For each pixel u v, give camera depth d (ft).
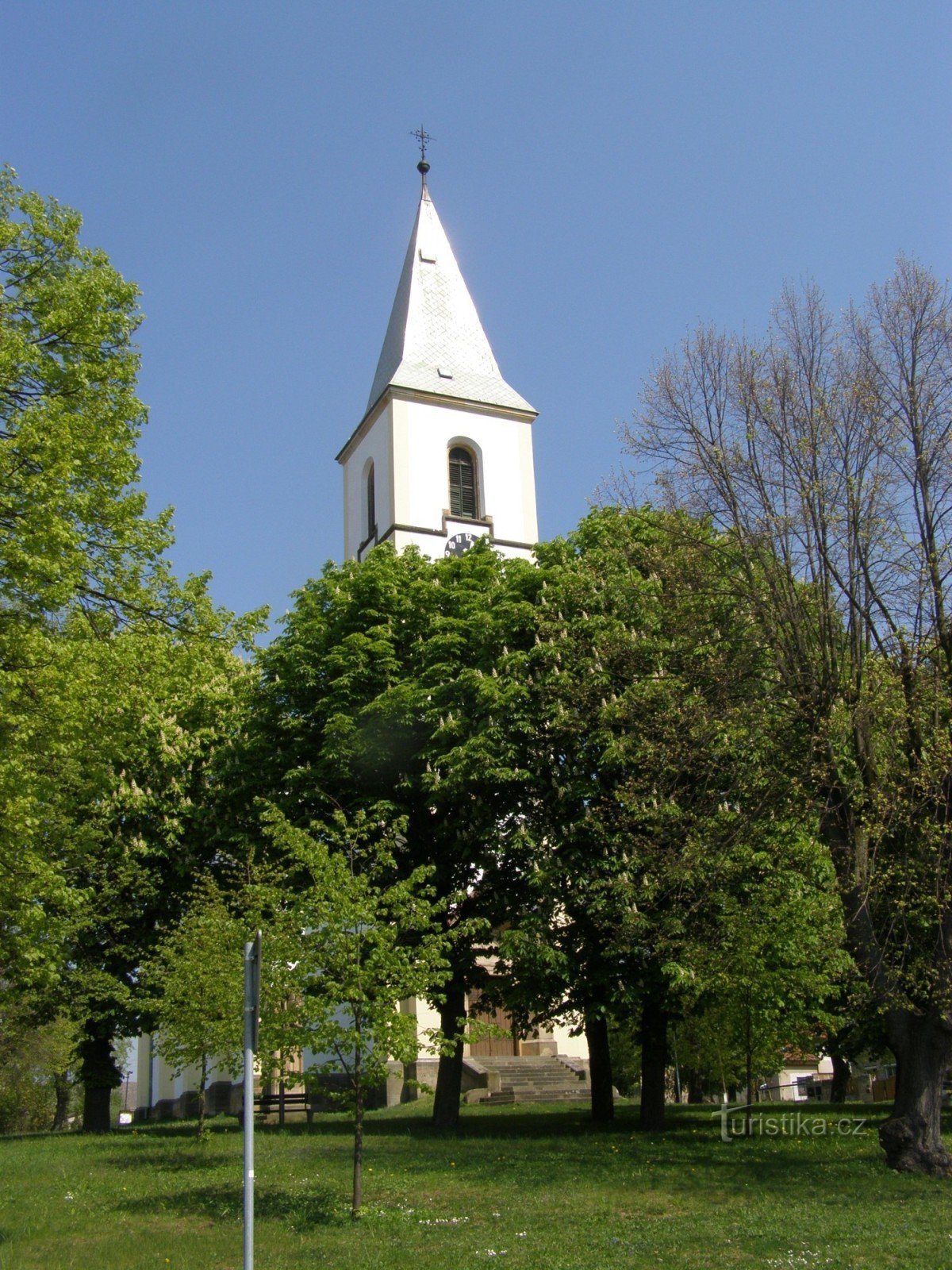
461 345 193.26
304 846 51.29
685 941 70.74
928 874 59.88
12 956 67.21
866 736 62.34
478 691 84.17
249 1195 34.71
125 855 96.89
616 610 87.92
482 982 89.97
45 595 58.90
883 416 65.21
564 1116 96.48
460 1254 41.86
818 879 76.28
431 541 178.60
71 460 61.41
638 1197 52.13
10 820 56.29
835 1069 135.13
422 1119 93.76
